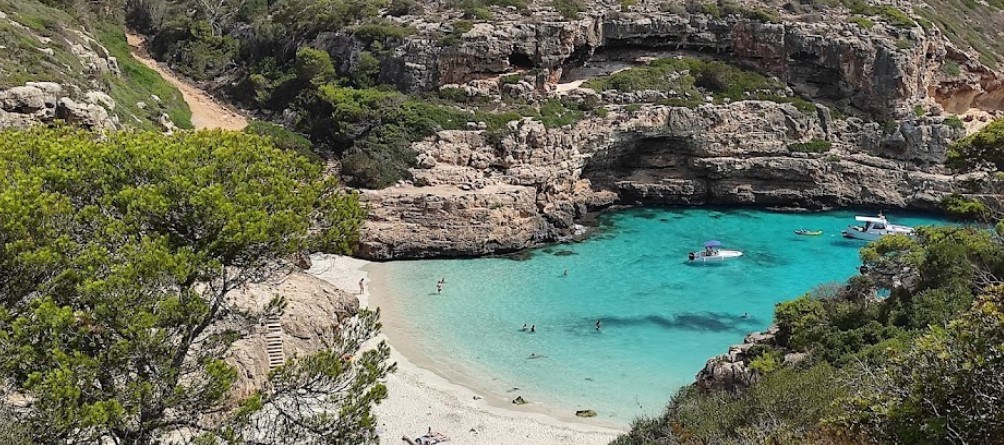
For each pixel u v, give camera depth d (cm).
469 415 3753
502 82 8112
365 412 2145
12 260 1841
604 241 7206
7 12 6550
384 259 6488
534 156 7488
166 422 1900
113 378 1875
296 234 2205
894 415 1681
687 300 5553
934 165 8444
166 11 10756
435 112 7512
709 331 4938
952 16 11031
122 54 9081
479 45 8025
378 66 8269
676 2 9444
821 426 1928
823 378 2483
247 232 2017
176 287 2031
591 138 7944
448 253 6619
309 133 7869
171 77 9450
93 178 2186
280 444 2088
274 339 3794
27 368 1777
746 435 2170
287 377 2108
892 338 3109
